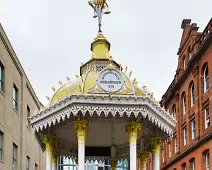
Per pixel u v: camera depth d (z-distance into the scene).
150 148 18.12
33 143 47.25
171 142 56.22
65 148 19.55
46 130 16.69
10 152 36.12
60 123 16.16
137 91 15.58
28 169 44.59
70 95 14.52
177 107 54.00
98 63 16.78
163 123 15.97
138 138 19.03
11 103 37.12
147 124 16.38
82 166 14.59
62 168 65.62
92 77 15.73
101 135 19.33
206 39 41.66
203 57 43.88
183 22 52.75
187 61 51.19
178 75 54.44
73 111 14.43
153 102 15.03
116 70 15.13
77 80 16.42
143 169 18.75
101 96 14.47
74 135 18.34
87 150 20.78
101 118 15.59
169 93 57.69
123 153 20.48
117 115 15.16
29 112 45.44
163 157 60.19
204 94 43.59
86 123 15.06
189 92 49.44
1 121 33.75
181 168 50.72
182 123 51.97
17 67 39.88
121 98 14.53
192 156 46.38
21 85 41.56
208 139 41.06
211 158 40.19
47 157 16.73
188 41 50.72
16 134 39.03
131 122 15.18
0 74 34.47
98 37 17.66
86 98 14.45
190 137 48.12
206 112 43.44
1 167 33.00
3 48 34.94
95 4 18.47
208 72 42.56
